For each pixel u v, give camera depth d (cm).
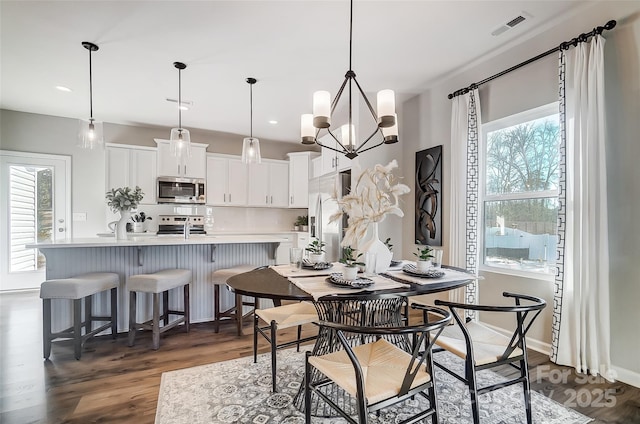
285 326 203
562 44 238
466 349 151
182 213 541
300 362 241
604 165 215
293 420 172
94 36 263
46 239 462
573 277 230
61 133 472
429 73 337
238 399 192
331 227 461
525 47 275
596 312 220
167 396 194
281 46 280
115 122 500
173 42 273
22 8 226
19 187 450
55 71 325
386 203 204
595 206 219
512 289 286
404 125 415
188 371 226
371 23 246
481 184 321
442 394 199
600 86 217
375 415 177
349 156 222
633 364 209
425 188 378
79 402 188
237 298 299
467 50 290
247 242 332
